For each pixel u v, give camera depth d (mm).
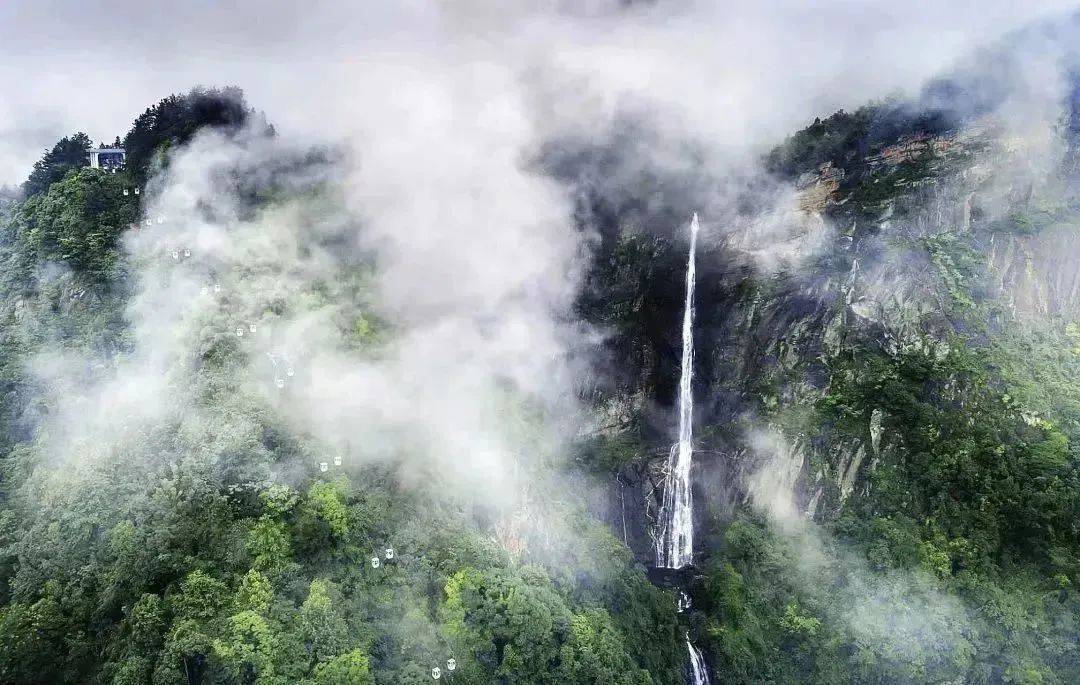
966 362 116562
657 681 104125
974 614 104562
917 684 103000
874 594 107938
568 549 106000
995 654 102062
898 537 110750
